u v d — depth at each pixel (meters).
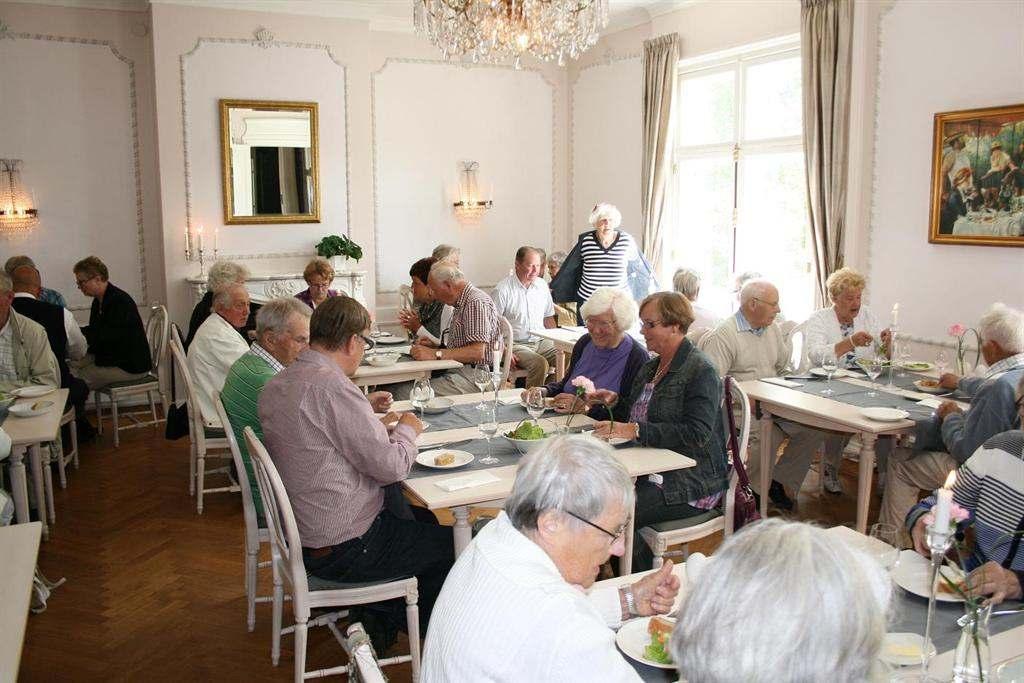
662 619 1.70
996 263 4.61
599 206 6.35
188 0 6.45
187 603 3.45
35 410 3.75
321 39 6.95
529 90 8.18
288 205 7.03
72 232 6.74
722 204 6.78
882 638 1.00
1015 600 1.88
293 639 3.15
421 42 7.68
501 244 8.30
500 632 1.30
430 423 3.34
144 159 6.90
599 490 1.42
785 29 5.90
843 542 1.06
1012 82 4.45
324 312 2.58
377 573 2.59
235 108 6.73
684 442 2.95
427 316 5.41
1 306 4.21
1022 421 2.15
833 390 4.05
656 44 6.99
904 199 5.07
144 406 6.90
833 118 5.40
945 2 4.73
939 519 1.45
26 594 1.86
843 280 4.55
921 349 5.05
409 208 7.84
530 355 5.86
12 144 6.48
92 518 4.39
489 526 1.50
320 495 2.51
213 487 4.86
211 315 4.49
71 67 6.59
